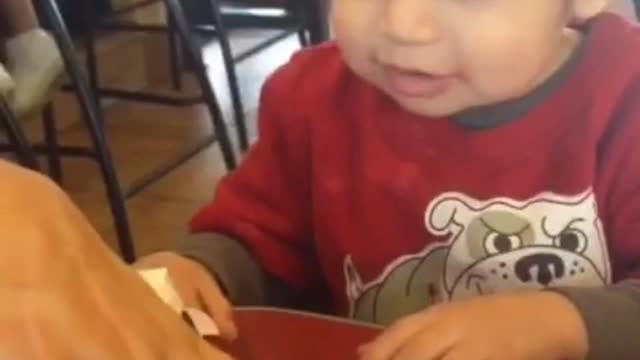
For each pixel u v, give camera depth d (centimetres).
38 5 174
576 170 78
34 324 37
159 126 277
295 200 90
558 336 66
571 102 78
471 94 70
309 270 91
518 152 79
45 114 208
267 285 89
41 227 39
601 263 78
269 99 90
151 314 41
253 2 286
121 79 299
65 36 171
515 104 78
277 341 67
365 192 84
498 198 79
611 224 78
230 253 86
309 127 87
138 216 223
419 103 71
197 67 206
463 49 67
